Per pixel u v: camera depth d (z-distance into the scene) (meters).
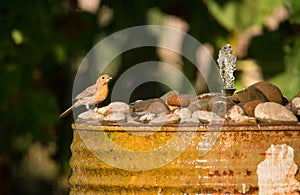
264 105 7.66
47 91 15.20
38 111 15.14
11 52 15.05
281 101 8.23
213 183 7.32
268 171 7.35
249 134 7.36
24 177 16.00
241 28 15.62
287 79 15.68
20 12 15.01
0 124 15.16
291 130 7.38
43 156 15.85
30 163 15.91
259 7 15.52
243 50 15.82
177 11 15.66
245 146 7.35
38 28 15.07
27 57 15.09
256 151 7.35
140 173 7.45
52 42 15.14
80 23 15.28
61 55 15.20
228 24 15.62
